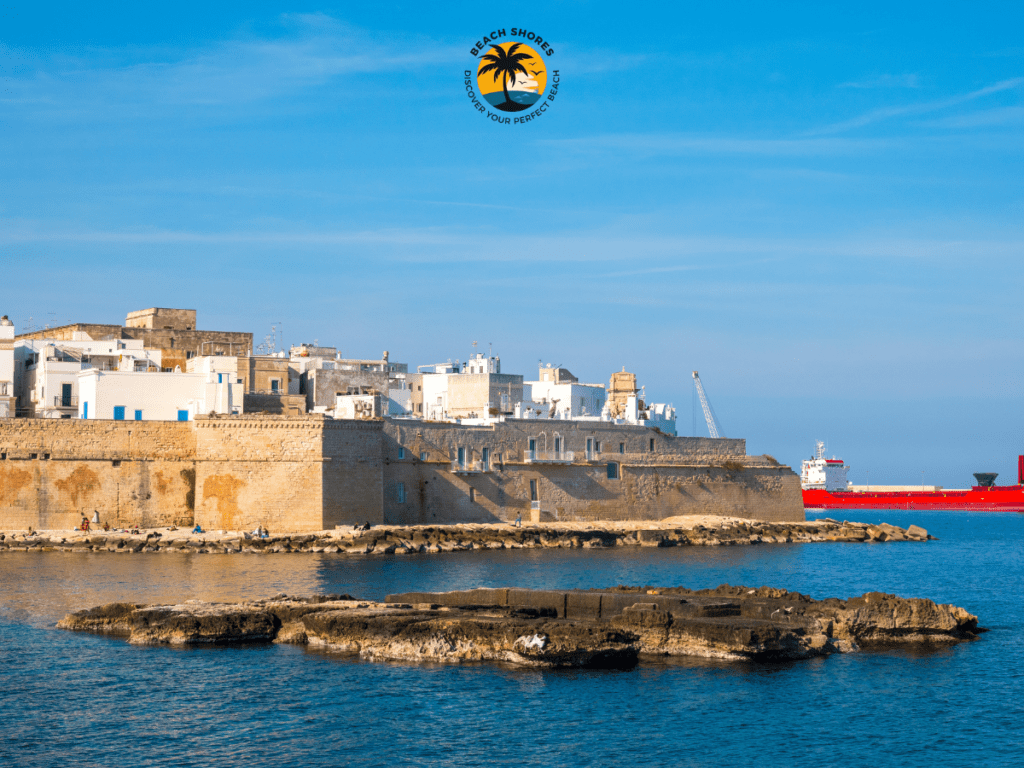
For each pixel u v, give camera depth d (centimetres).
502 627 6350
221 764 4894
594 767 4912
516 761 4959
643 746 5141
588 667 6216
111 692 5781
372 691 5806
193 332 16200
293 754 5006
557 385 17075
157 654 6481
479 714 5503
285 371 14638
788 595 7288
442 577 9681
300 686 5888
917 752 5138
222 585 8750
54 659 6366
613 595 6875
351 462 12119
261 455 11762
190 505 11881
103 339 15462
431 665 6262
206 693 5769
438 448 13275
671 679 6044
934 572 11800
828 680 6094
